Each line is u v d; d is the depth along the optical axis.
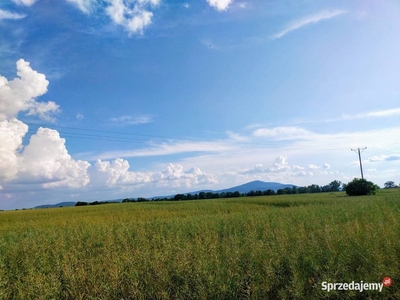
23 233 17.05
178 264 7.27
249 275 6.52
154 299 6.61
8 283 7.96
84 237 14.21
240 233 12.27
